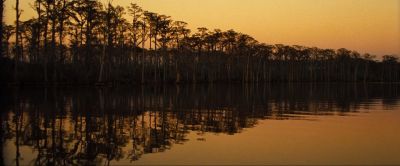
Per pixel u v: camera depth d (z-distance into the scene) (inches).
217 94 1759.4
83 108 921.5
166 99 1348.4
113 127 643.5
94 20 2130.9
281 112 971.9
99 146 485.1
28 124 644.7
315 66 5634.8
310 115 903.7
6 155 428.1
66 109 885.8
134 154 445.1
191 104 1173.7
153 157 430.6
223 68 4252.0
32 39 2012.8
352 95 1888.5
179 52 3341.5
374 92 2256.4
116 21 2300.7
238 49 4109.3
